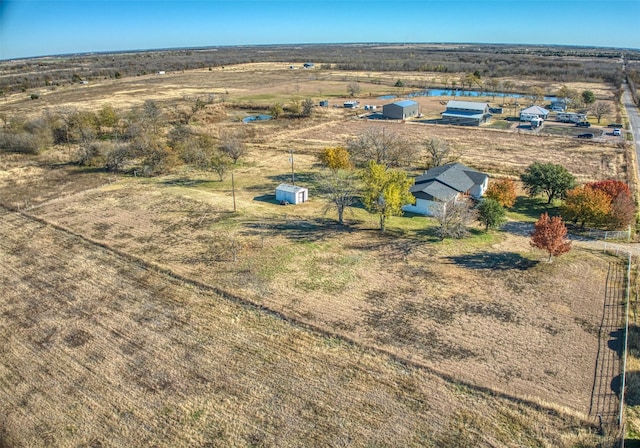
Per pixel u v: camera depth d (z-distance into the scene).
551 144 78.31
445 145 66.25
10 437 21.52
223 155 67.44
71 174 63.75
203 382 24.86
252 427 22.03
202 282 34.41
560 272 35.66
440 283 34.28
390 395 23.81
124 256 38.91
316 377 25.11
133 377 25.27
